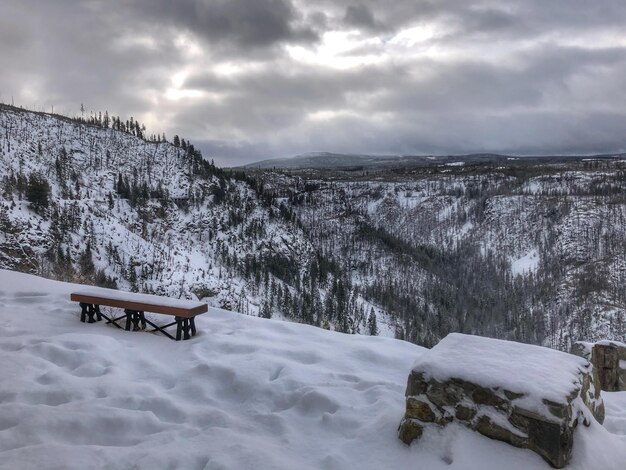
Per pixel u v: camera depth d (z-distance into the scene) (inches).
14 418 166.9
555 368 162.2
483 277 6230.3
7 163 4372.5
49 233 3238.2
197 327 299.6
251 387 206.4
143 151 6289.4
